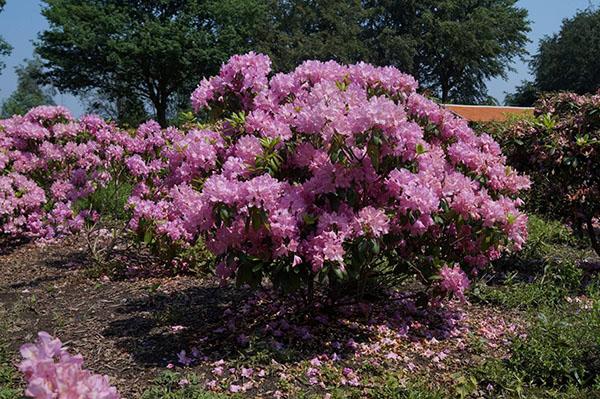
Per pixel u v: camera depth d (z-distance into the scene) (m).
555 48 46.00
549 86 46.09
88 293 5.47
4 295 5.48
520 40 43.22
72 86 34.34
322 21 39.06
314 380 3.57
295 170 4.12
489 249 4.69
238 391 3.44
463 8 42.16
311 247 3.68
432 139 4.66
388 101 3.58
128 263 6.54
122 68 32.47
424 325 4.66
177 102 38.94
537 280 5.82
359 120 3.54
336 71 4.46
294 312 4.57
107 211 8.59
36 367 1.70
